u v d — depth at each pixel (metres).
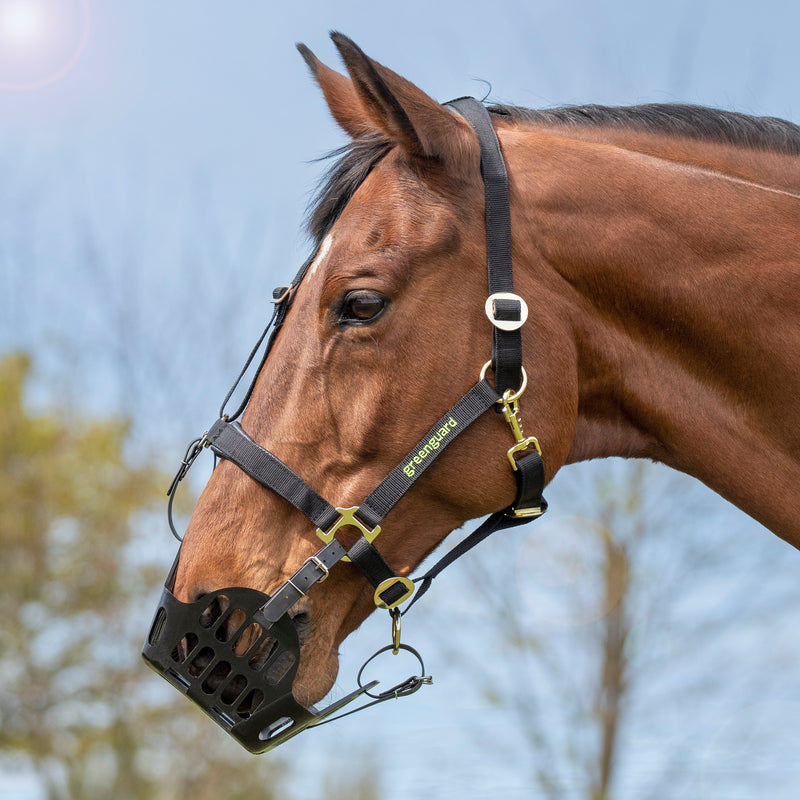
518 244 2.31
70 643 19.52
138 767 19.09
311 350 2.29
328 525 2.23
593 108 2.57
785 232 2.29
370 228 2.29
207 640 2.15
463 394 2.24
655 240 2.31
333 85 2.71
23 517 19.55
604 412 2.44
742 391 2.31
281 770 18.88
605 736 11.24
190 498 18.58
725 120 2.48
